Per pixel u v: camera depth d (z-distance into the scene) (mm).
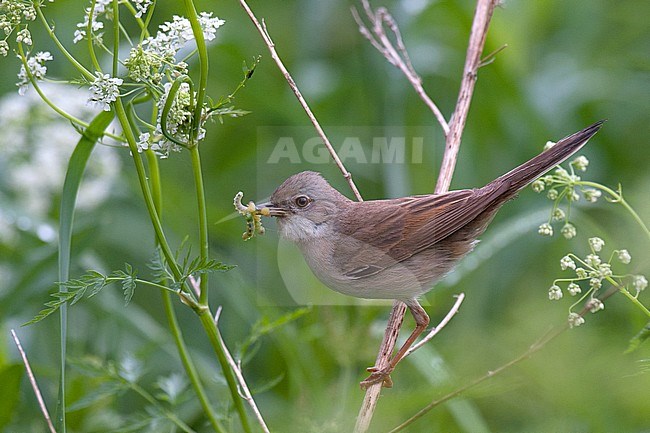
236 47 13141
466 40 13594
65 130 12234
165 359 11047
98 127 7695
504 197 8391
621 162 13164
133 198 13078
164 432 9602
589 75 14188
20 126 12047
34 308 11109
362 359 9258
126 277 6820
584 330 6391
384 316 10367
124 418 9414
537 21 14227
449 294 10633
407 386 9375
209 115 6871
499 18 13250
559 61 14445
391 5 13492
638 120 13656
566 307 8781
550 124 13477
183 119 6746
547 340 6109
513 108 13148
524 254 11406
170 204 12469
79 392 9742
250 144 13055
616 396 5668
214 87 13320
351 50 14391
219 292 11836
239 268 11547
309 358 9758
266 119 13141
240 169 13039
